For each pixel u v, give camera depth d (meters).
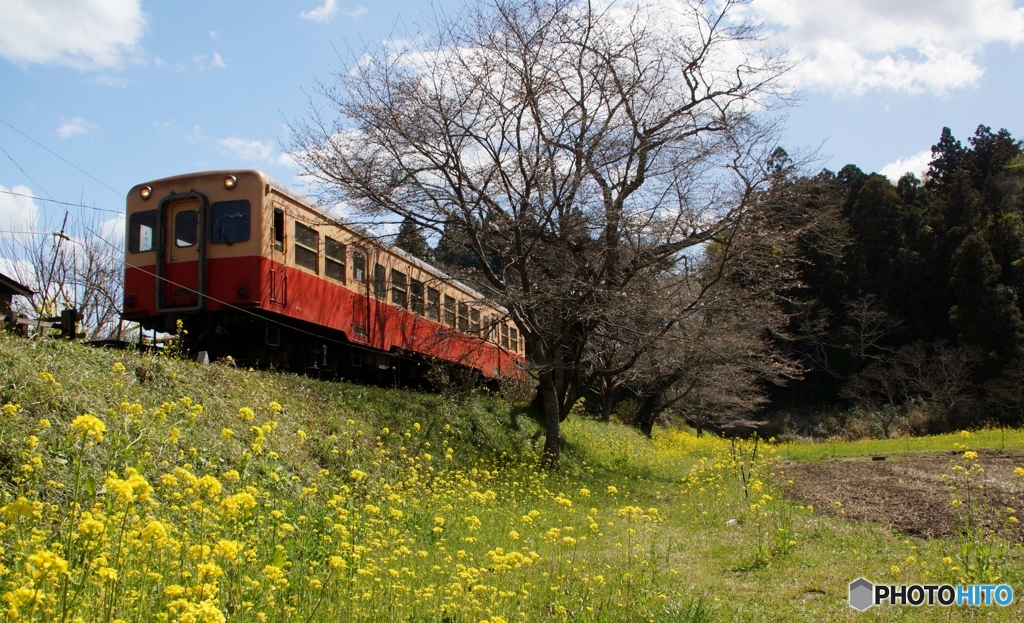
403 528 7.35
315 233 14.03
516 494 11.38
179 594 3.05
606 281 15.30
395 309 17.20
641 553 7.07
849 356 41.41
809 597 5.55
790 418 41.78
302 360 14.65
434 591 5.02
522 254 14.82
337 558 4.26
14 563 3.90
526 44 14.38
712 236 15.55
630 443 23.83
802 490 11.95
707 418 39.22
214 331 12.54
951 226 42.44
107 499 3.98
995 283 35.41
